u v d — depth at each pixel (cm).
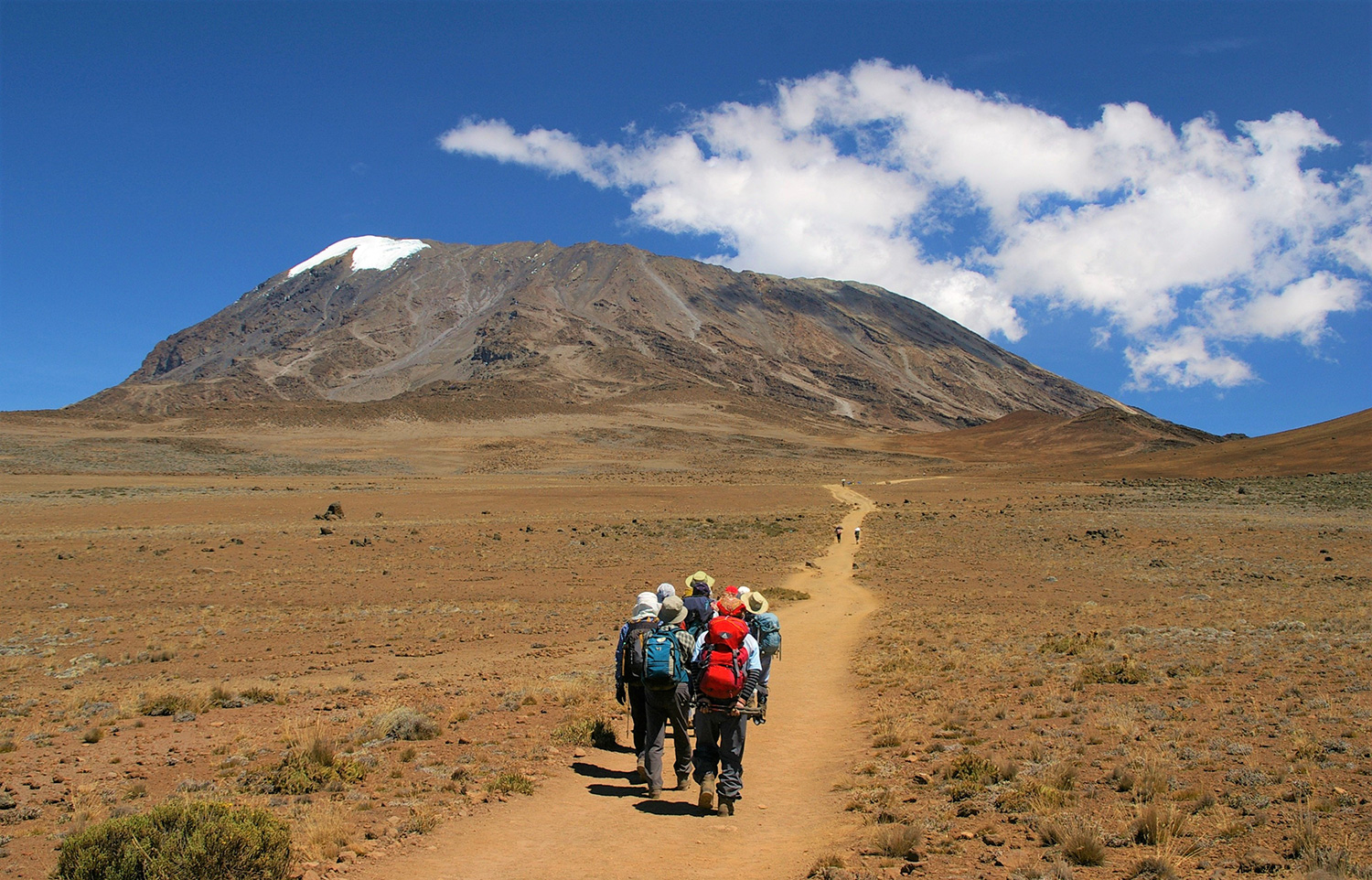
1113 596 3400
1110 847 647
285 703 1469
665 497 9856
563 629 2627
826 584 4016
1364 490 8456
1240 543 5391
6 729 1259
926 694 1442
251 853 588
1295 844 607
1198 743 982
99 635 2634
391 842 698
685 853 681
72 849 580
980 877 585
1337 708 1134
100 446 13475
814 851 679
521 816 784
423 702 1416
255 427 18175
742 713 819
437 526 6788
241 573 4338
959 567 4584
